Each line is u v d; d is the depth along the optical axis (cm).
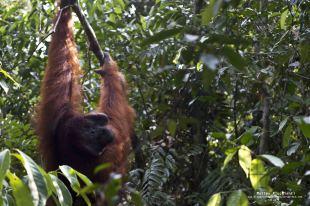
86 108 1165
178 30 473
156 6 1164
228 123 1255
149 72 1148
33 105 1207
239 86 1123
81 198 884
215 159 1146
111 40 1195
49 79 945
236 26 967
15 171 980
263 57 952
